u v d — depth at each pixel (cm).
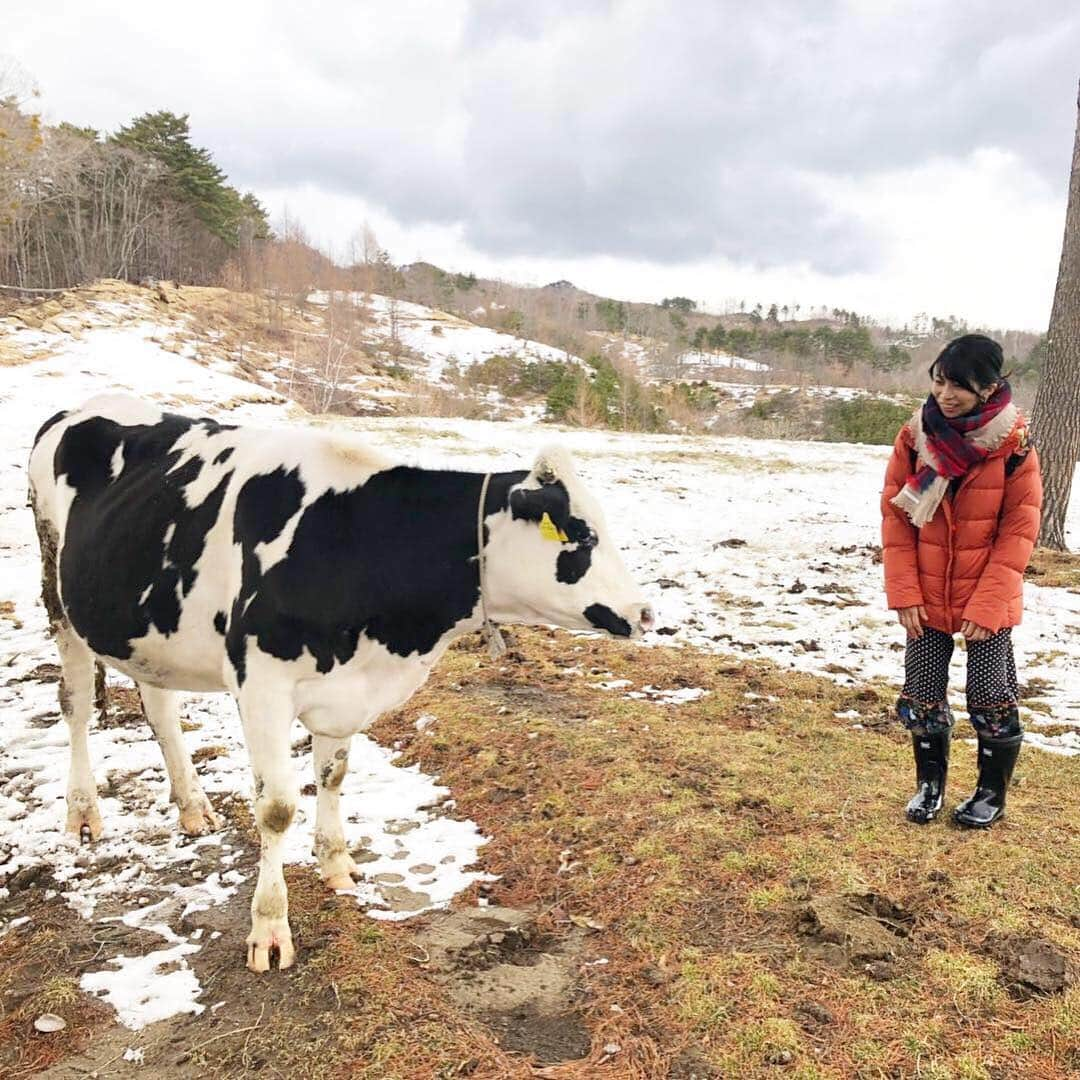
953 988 311
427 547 359
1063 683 656
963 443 388
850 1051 286
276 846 348
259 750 345
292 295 7825
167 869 430
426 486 366
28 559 1012
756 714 590
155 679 423
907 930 345
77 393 2139
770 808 449
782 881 383
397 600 357
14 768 537
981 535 404
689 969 329
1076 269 1065
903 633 789
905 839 412
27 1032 319
